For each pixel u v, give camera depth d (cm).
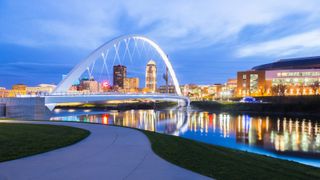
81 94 6825
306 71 19488
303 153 4138
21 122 3206
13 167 1120
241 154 1723
